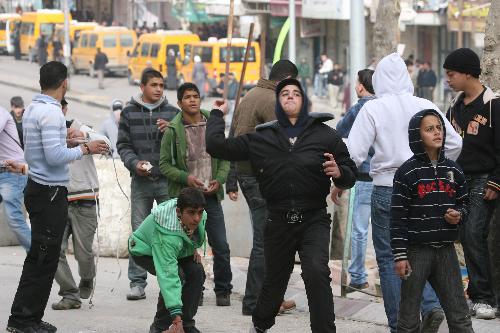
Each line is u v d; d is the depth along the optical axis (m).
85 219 13.88
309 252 10.64
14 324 12.10
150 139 14.83
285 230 10.76
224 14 73.06
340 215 15.23
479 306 12.88
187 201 11.30
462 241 12.95
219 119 10.98
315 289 10.55
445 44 62.69
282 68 13.42
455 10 58.22
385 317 13.28
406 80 11.59
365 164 14.67
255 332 11.39
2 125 13.94
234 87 59.22
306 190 10.68
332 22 69.19
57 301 14.75
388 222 11.54
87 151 12.22
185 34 71.94
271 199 10.82
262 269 13.72
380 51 23.55
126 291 15.72
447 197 10.40
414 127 10.37
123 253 19.48
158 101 14.91
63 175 12.20
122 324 13.12
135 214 14.85
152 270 11.93
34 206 12.12
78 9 109.75
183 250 11.70
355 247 14.91
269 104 13.38
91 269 14.12
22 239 15.64
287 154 10.68
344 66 68.44
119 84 76.62
